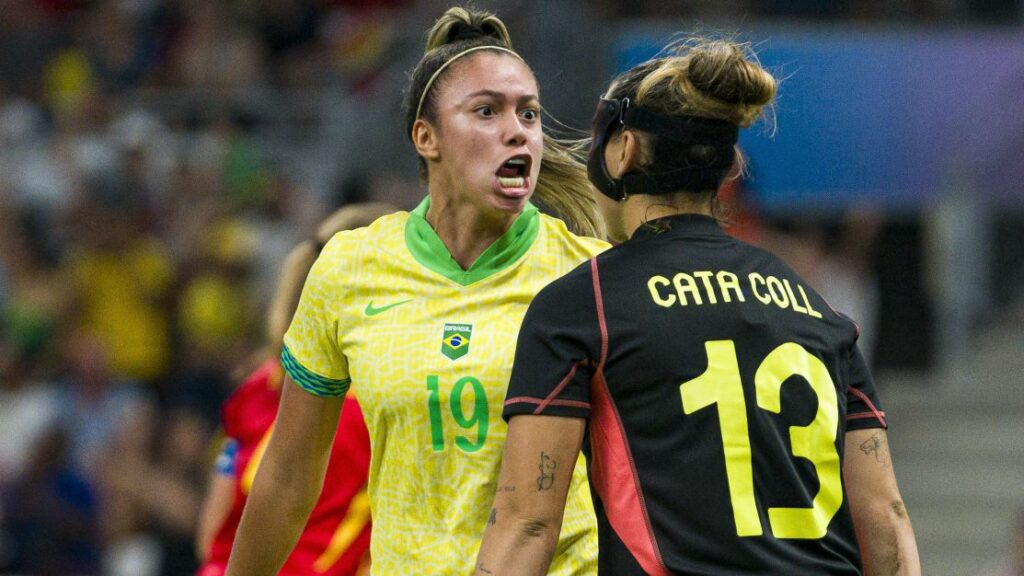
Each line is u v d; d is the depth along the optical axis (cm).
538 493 911
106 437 3075
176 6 4366
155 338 3541
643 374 909
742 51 962
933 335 3500
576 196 1155
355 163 3606
